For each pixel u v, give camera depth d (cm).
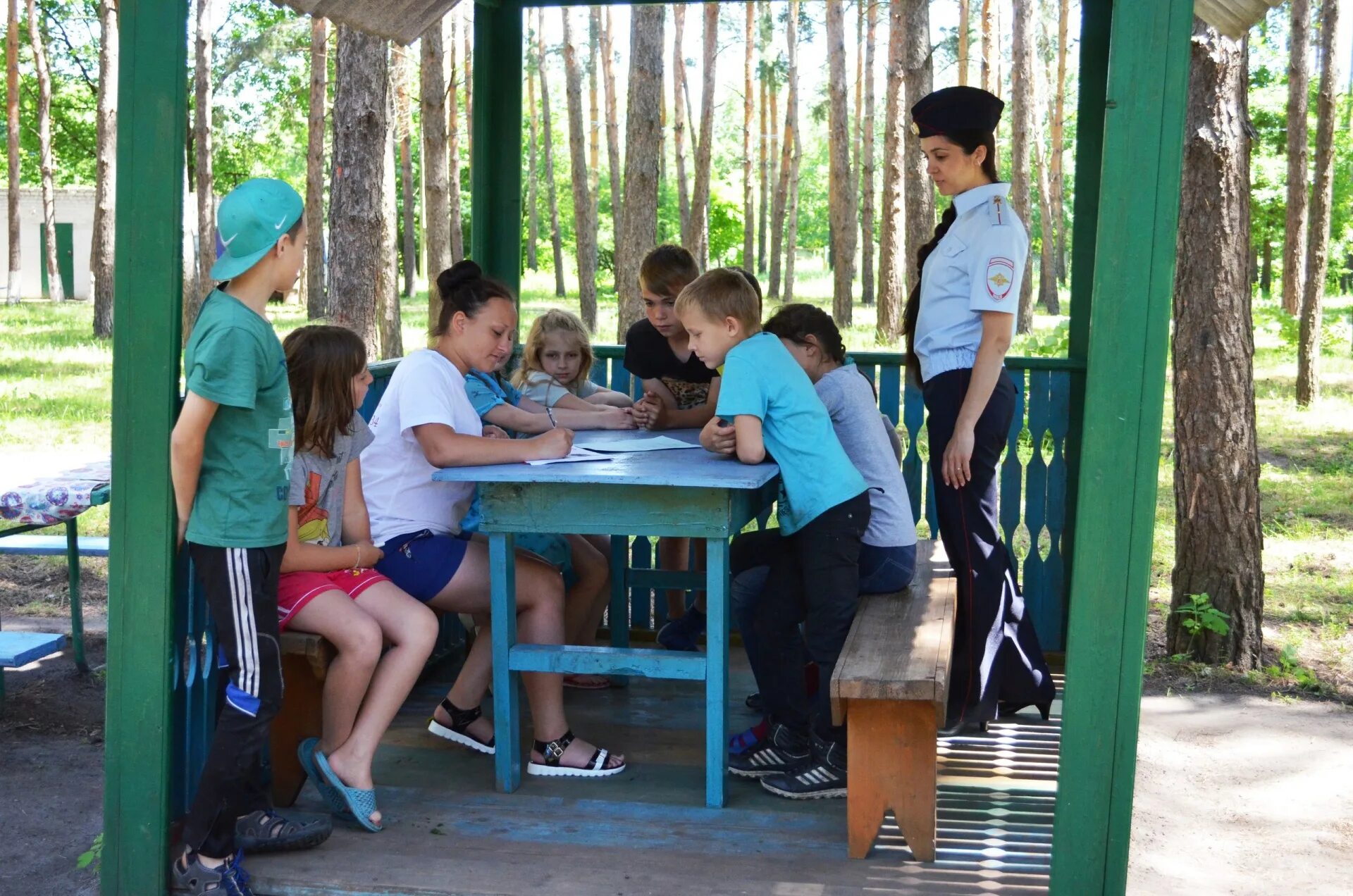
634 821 335
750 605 377
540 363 453
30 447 1095
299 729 342
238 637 282
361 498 340
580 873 304
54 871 395
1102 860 272
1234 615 635
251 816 312
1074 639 269
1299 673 626
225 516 279
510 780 354
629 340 451
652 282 430
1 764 484
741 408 332
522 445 342
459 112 3934
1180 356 633
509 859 312
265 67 3005
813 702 373
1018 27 2392
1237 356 624
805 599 352
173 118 281
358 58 1045
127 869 298
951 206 373
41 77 3066
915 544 386
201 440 272
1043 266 3147
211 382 268
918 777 314
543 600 361
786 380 340
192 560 305
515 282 531
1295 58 1769
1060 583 494
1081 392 481
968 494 370
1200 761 514
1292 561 856
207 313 274
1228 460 630
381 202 1066
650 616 541
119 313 287
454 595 359
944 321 364
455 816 338
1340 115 2598
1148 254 256
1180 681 620
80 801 451
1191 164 627
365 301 1064
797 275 5122
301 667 339
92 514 909
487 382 409
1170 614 654
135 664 295
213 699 329
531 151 4178
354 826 329
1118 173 256
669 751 389
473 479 325
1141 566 263
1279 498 1052
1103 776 270
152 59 280
